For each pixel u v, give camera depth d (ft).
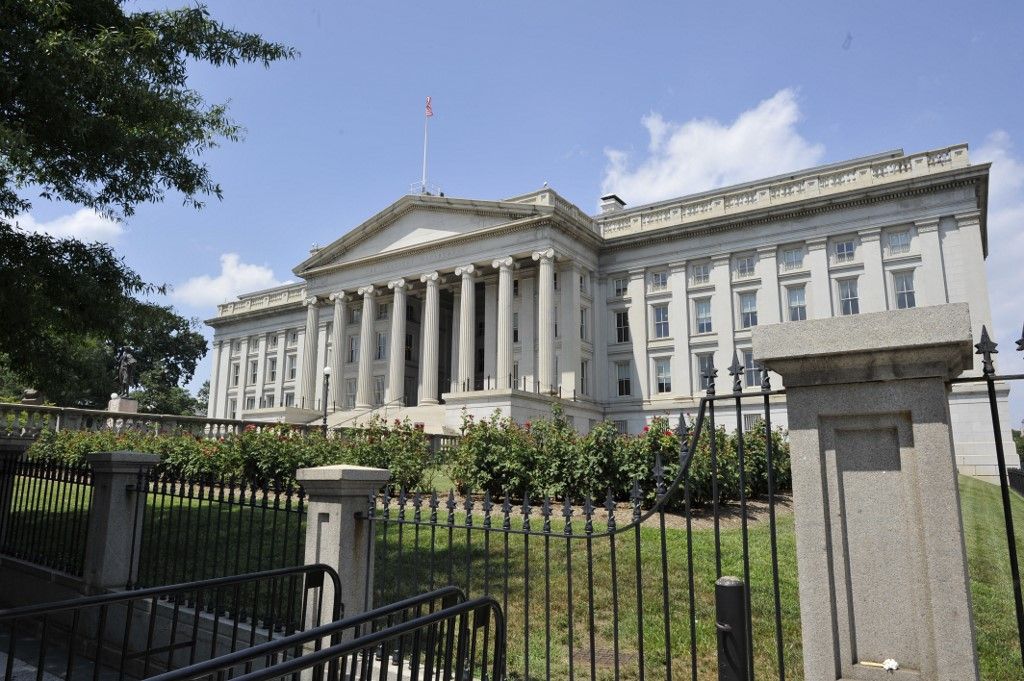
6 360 36.09
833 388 10.90
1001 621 19.89
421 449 50.88
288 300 200.54
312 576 16.69
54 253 32.68
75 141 29.19
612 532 12.73
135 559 24.31
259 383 201.46
